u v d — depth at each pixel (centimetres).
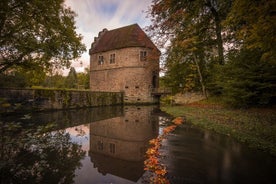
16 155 621
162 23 2178
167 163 562
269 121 956
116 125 1262
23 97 1678
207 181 449
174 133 947
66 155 649
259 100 1337
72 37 1691
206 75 2458
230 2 1720
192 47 2211
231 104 1596
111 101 3116
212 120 1166
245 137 769
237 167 523
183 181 448
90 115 1791
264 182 441
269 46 677
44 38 1541
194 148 703
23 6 1304
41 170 520
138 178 479
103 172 516
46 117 1549
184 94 2605
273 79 1240
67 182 455
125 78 3462
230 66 1444
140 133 1024
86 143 824
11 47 1423
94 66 4069
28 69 1588
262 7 629
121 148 752
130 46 3409
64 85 6022
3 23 1245
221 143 757
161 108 2438
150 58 2953
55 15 1563
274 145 636
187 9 1875
